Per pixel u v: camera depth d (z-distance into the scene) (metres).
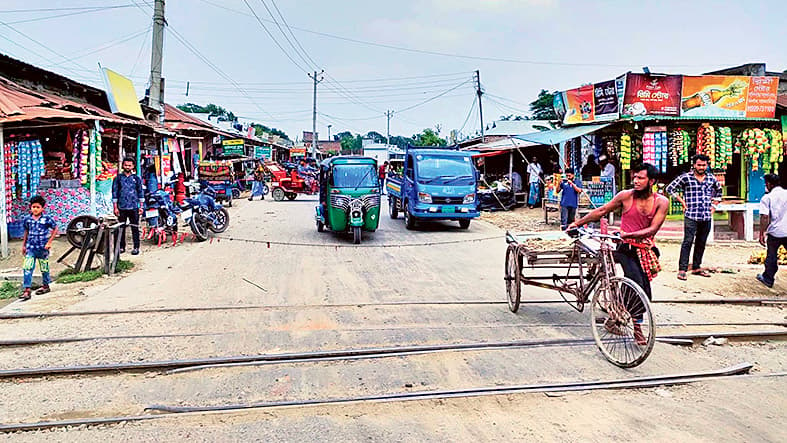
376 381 4.93
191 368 5.21
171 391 4.75
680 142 14.15
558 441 3.89
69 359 5.43
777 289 8.51
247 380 4.97
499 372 5.12
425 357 5.50
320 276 9.38
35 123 11.46
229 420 4.21
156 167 18.38
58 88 16.98
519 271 6.93
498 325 6.57
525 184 23.58
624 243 5.85
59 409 4.43
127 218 11.30
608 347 5.51
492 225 17.25
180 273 9.53
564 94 16.44
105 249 9.36
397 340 6.00
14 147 11.61
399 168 40.12
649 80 14.02
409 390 4.74
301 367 5.27
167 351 5.64
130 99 20.16
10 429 4.06
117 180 11.15
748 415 4.28
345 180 13.46
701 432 4.01
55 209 12.32
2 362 5.38
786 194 8.40
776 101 14.95
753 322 6.75
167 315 6.97
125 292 8.16
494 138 35.53
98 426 4.12
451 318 6.88
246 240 13.30
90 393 4.73
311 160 36.97
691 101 14.19
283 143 63.03
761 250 11.82
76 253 11.08
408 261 10.94
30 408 4.45
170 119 28.39
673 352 5.68
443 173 15.99
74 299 7.77
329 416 4.27
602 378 4.97
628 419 4.21
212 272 9.62
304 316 6.93
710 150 14.03
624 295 5.31
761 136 14.23
